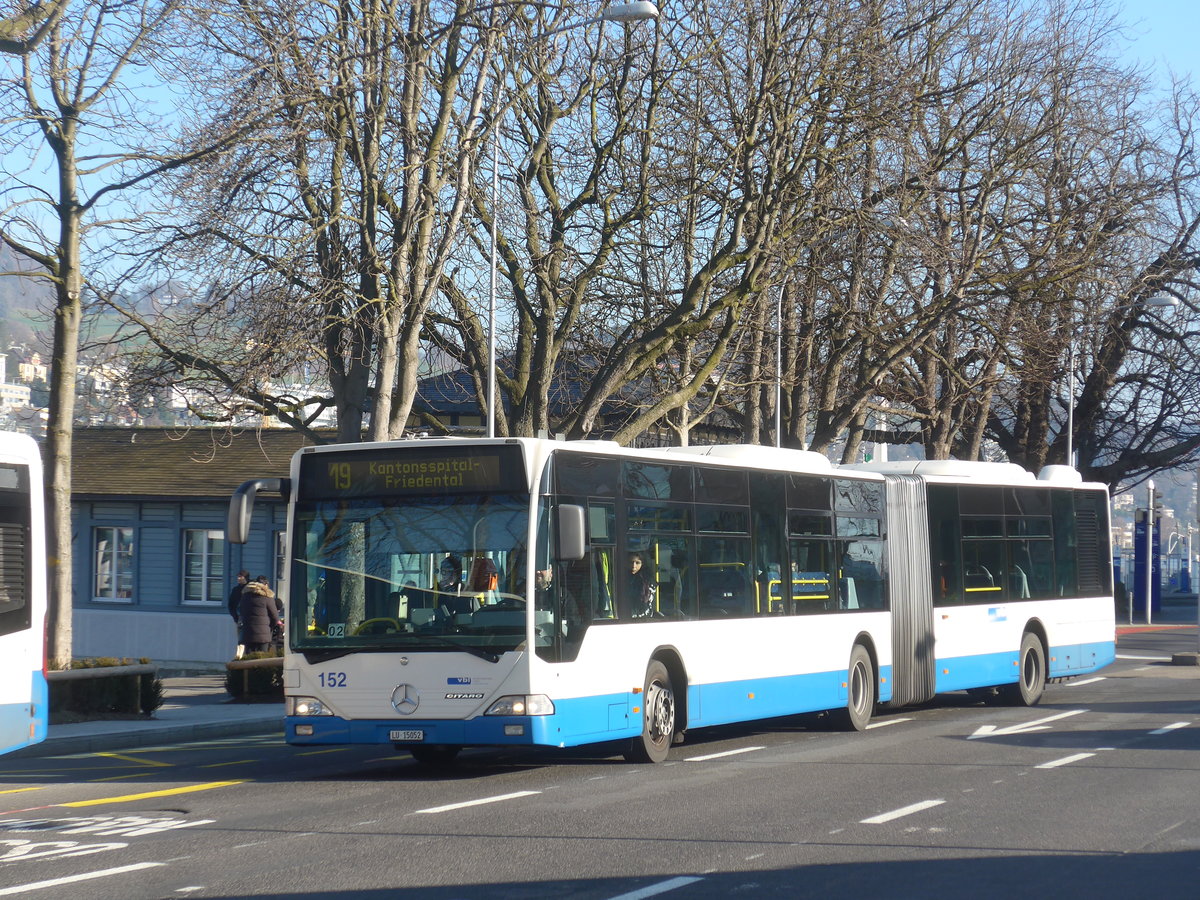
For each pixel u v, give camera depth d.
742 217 26.64
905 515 20.80
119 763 15.87
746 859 9.35
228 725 19.56
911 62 29.86
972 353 38.22
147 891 8.31
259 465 36.47
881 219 29.34
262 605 25.25
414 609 13.57
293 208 22.14
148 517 36.44
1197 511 36.56
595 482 14.39
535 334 27.70
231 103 20.34
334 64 21.61
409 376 22.64
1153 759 15.17
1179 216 45.47
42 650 12.74
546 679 13.31
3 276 19.22
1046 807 11.76
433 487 13.77
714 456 17.58
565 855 9.45
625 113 26.44
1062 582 24.31
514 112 26.45
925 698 20.67
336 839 10.11
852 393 33.22
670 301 28.27
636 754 14.98
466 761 15.72
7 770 15.26
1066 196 35.47
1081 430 52.69
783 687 17.45
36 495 12.79
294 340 21.47
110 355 22.56
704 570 16.19
